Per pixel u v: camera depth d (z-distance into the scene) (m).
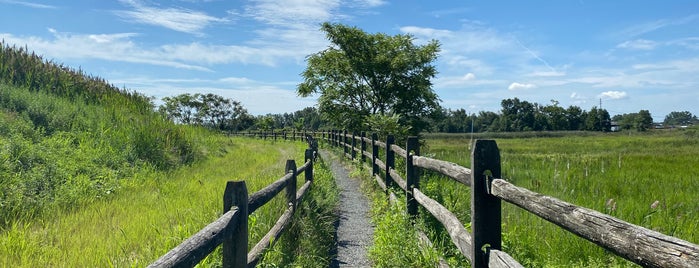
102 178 9.10
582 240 4.58
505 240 4.55
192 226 5.07
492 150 3.34
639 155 20.58
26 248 4.66
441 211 4.78
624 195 8.11
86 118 12.91
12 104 11.77
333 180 10.73
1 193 6.84
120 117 14.01
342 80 23.34
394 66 22.02
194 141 16.02
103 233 5.36
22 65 15.26
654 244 1.66
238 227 3.53
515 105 97.25
